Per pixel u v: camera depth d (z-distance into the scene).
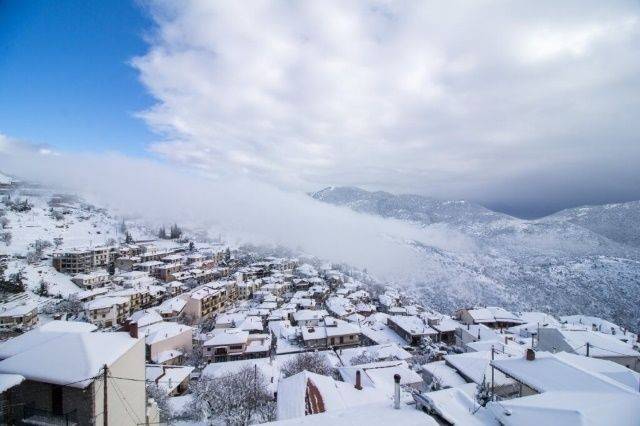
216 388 33.09
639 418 10.53
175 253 145.75
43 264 99.94
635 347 41.06
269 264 147.88
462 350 59.41
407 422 9.18
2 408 14.72
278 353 59.69
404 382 31.81
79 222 166.00
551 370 15.13
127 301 78.81
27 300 73.56
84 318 68.75
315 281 128.62
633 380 18.20
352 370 33.69
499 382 24.19
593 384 13.55
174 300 84.31
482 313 81.19
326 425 9.01
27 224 139.88
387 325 76.88
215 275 122.56
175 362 55.62
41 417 14.89
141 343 19.36
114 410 16.62
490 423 10.41
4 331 55.66
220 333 61.84
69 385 14.81
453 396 11.57
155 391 32.84
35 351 16.62
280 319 79.62
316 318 78.88
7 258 97.56
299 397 23.38
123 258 118.81
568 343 34.12
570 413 10.30
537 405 11.08
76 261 100.62
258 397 32.25
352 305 100.06
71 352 16.62
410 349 61.06
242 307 94.38
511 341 47.69
